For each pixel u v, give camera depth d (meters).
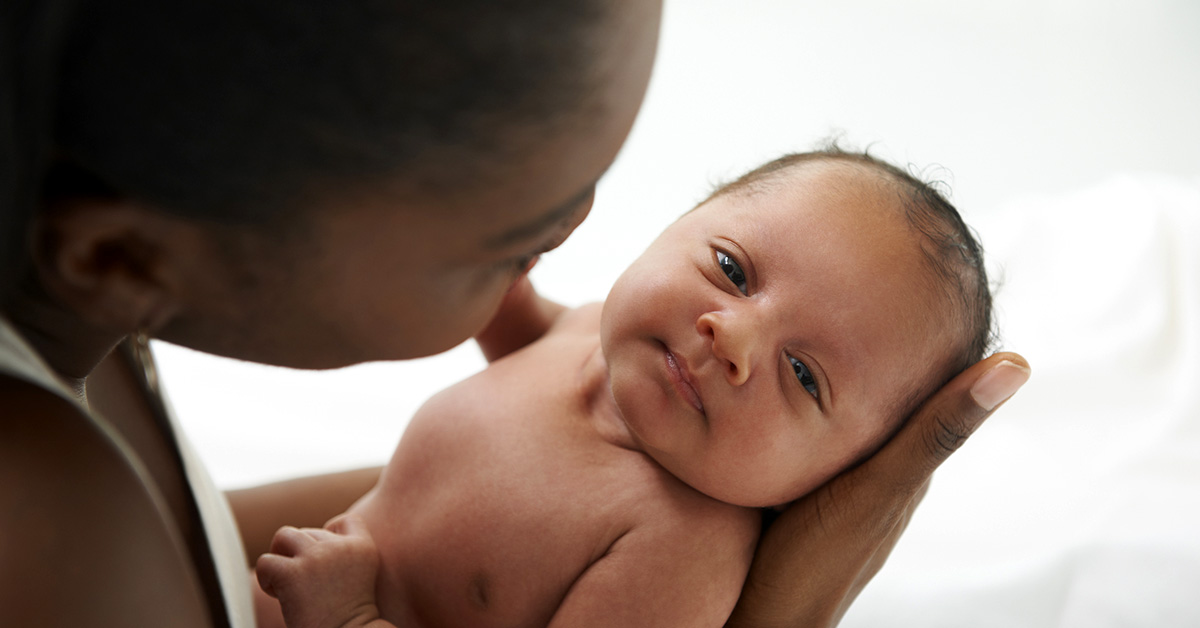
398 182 0.41
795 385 0.89
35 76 0.37
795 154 1.08
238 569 0.71
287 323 0.47
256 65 0.37
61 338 0.53
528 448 0.92
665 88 2.52
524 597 0.86
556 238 0.51
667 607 0.85
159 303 0.46
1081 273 1.68
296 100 0.37
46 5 0.36
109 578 0.44
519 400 0.96
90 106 0.38
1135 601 1.09
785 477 0.90
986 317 0.98
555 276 1.93
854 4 2.87
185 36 0.36
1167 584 1.10
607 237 2.08
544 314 1.13
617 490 0.90
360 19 0.36
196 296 0.45
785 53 2.69
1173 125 2.46
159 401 0.65
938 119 2.48
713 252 0.93
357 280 0.45
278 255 0.43
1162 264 1.62
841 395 0.90
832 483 0.84
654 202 2.19
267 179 0.39
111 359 0.68
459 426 0.94
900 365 0.91
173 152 0.39
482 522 0.88
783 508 0.96
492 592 0.86
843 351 0.89
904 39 2.77
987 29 2.82
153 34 0.36
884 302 0.90
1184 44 2.78
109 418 0.65
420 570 0.88
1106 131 2.45
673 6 2.82
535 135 0.41
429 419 0.96
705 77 2.57
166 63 0.37
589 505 0.88
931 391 0.95
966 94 2.57
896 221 0.94
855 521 0.82
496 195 0.43
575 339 1.06
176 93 0.37
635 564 0.86
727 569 0.88
